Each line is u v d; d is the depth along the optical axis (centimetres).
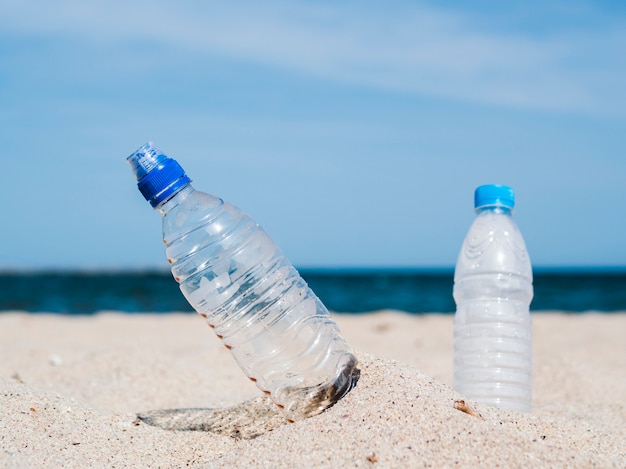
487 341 65
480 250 66
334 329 57
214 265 58
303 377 56
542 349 145
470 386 65
